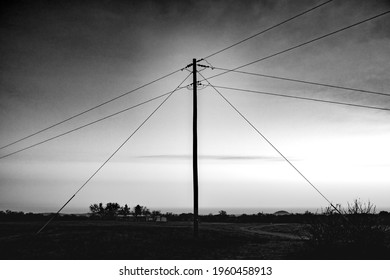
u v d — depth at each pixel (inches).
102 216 1953.7
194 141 684.7
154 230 951.6
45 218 1829.5
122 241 698.2
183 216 2108.8
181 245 653.9
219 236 824.3
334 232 550.6
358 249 530.3
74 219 1831.9
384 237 528.4
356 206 546.3
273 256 543.5
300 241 770.8
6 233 901.8
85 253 562.3
